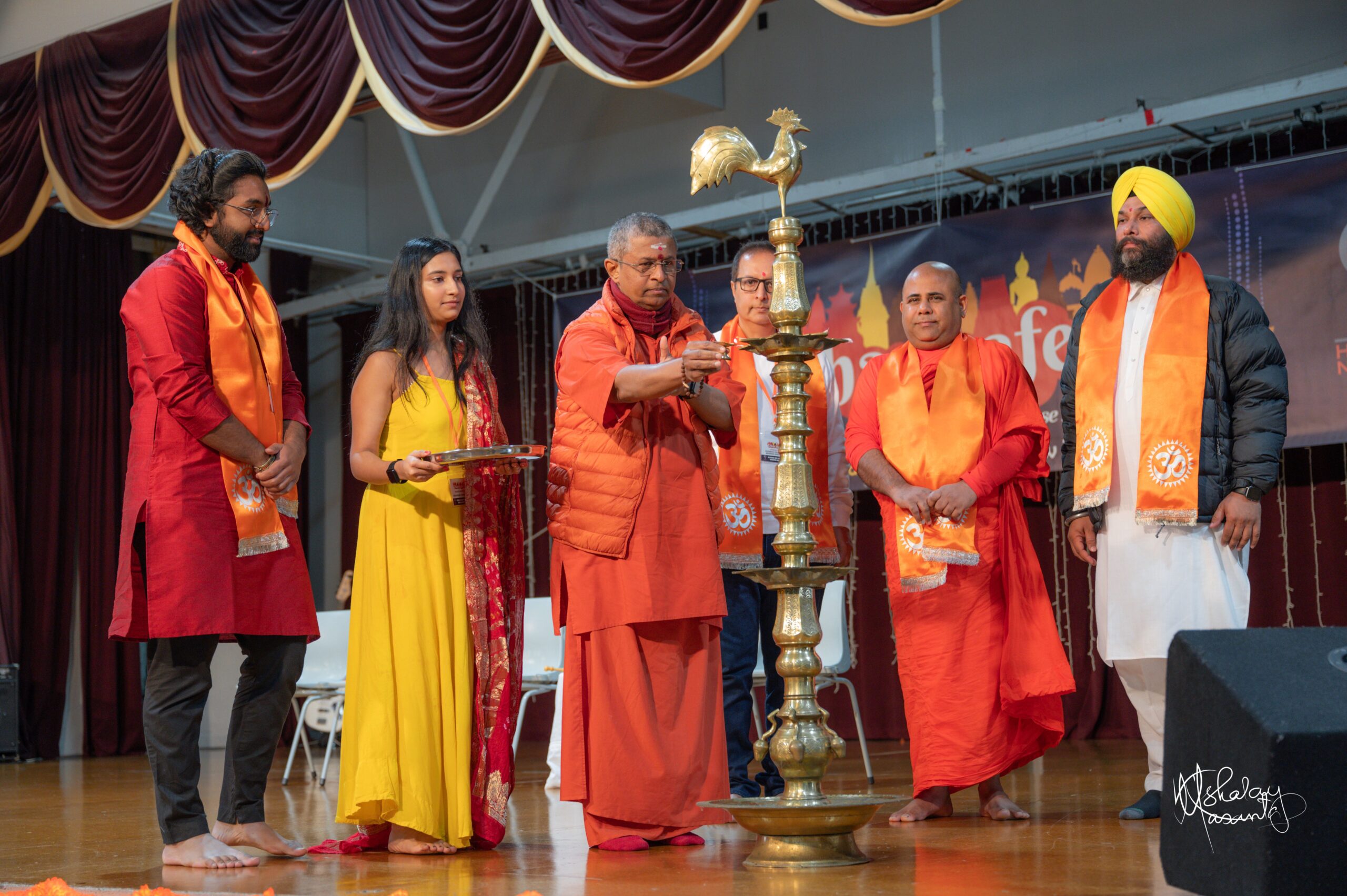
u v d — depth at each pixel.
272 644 2.94
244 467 2.86
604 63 4.62
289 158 5.52
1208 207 6.03
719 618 2.89
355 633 2.91
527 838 3.11
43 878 2.62
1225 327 3.13
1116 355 3.24
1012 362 3.44
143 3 6.33
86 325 8.94
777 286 2.51
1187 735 1.88
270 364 2.95
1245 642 1.85
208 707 8.66
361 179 9.77
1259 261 5.90
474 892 2.24
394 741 2.80
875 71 7.59
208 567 2.77
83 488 8.84
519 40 4.85
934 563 3.26
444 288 3.00
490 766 2.89
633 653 2.80
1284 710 1.73
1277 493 6.29
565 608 2.92
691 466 2.90
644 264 2.88
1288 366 5.82
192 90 5.89
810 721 2.49
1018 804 3.58
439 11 5.08
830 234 7.59
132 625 2.79
